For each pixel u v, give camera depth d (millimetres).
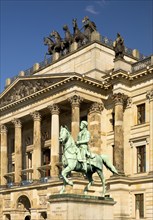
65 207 36156
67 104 84125
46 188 81688
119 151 75000
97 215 37938
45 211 80938
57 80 82562
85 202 37312
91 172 40781
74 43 90625
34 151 87188
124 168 76812
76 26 91625
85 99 80375
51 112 84250
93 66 84625
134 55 93938
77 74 78438
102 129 82750
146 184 71688
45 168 85688
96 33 86500
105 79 80250
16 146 92250
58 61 93188
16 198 89000
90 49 86125
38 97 87688
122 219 71188
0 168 96000
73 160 38406
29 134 100375
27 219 90312
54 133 82812
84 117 86688
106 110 83562
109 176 79375
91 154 40438
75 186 73062
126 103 78875
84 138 40219
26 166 99000
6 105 94875
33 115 88500
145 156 74688
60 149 87875
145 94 76250
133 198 73312
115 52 79875
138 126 76500
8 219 92062
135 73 76875
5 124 97562
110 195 73625
